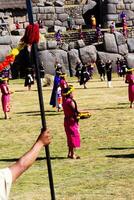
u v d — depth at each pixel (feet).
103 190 43.57
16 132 79.97
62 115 97.50
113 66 202.08
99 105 107.86
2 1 225.35
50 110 105.60
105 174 49.11
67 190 44.04
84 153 60.29
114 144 65.36
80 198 41.45
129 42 205.36
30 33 15.44
